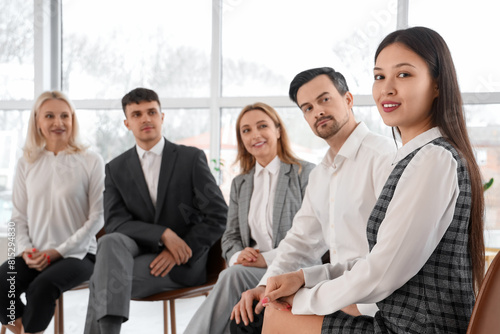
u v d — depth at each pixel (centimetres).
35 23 370
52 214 262
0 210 379
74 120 272
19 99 378
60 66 381
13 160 380
